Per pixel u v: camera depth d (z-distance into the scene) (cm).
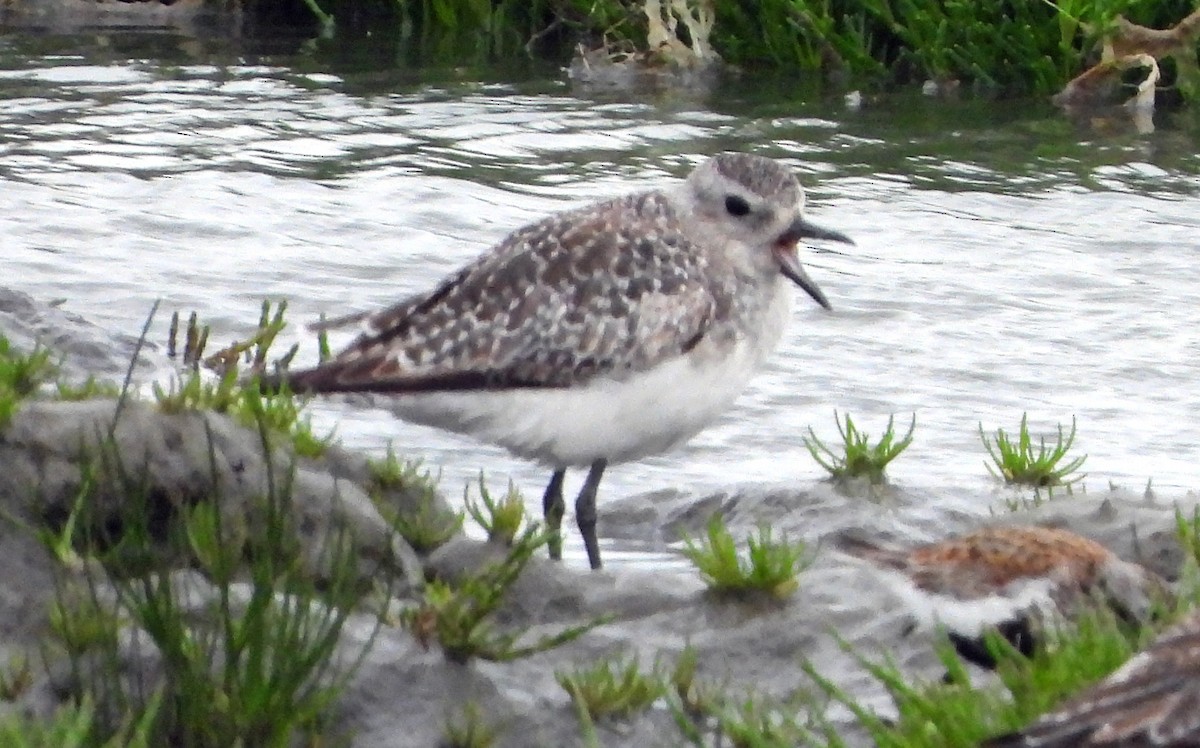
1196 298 1938
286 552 1026
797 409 1681
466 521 1349
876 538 1354
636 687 952
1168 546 1230
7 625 938
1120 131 2489
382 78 2731
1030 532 1155
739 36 2816
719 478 1532
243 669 905
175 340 1700
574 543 1392
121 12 3097
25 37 2934
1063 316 1889
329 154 2331
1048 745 734
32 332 1631
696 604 1068
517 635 969
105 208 2108
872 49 2780
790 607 1061
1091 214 2169
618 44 2833
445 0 3028
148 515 1032
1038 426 1638
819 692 991
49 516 1008
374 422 1616
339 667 916
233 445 1068
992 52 2683
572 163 2306
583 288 1309
